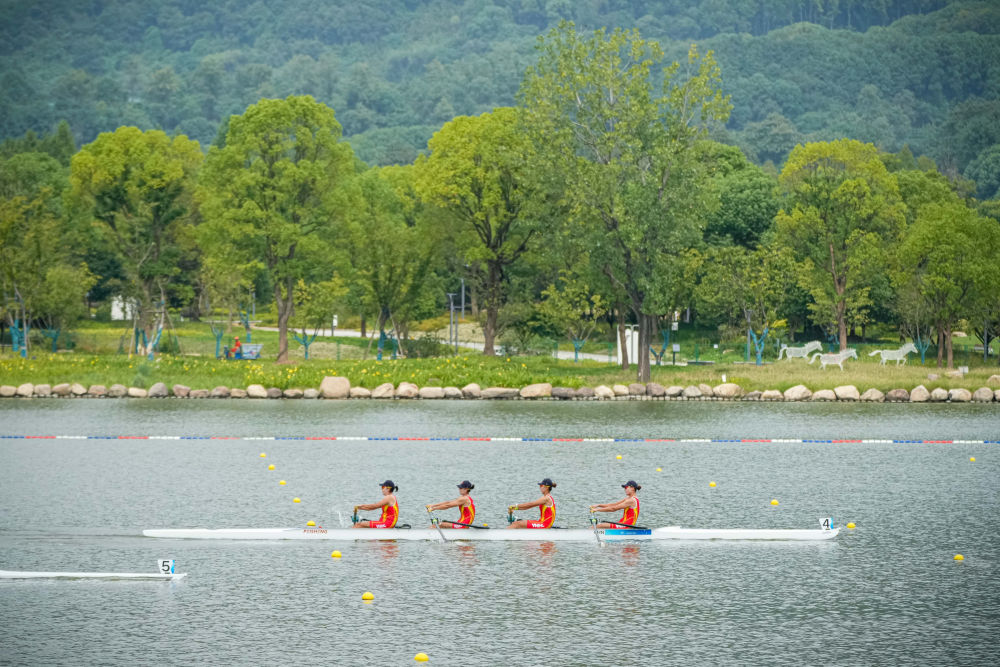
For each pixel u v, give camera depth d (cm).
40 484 14312
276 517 12275
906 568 10156
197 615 8725
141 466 15900
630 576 9869
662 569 10106
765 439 19000
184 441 18700
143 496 13475
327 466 15900
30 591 9431
